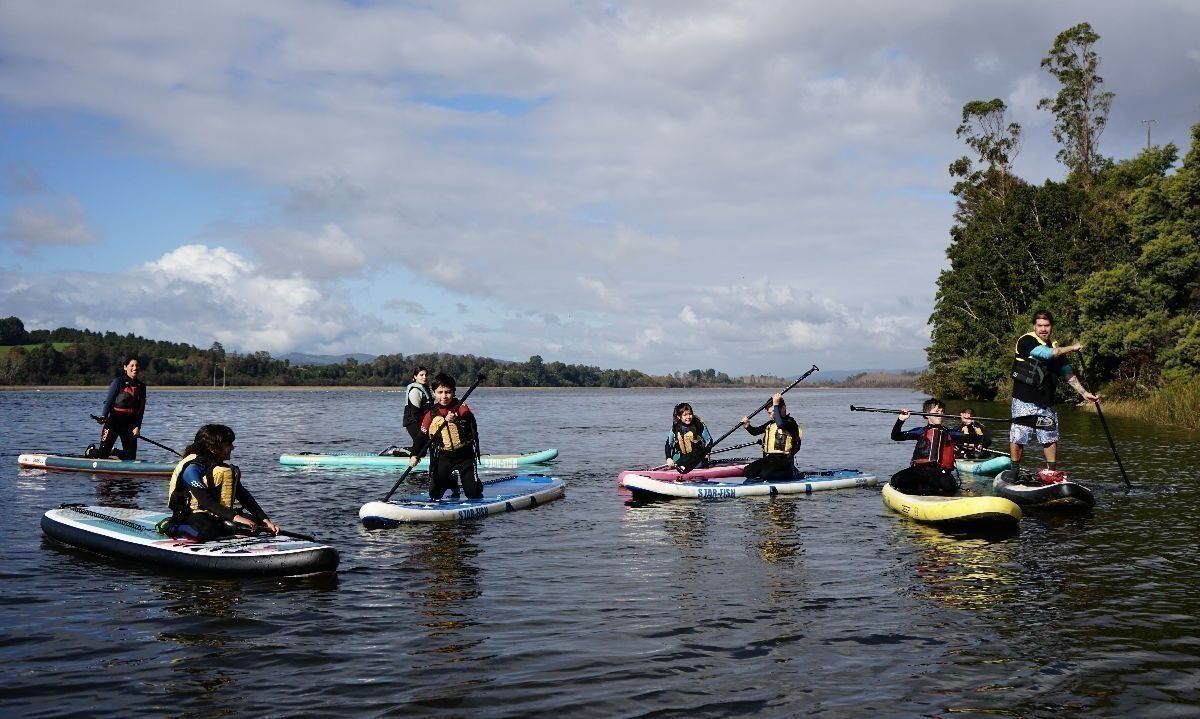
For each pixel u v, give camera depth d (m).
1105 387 38.72
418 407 15.68
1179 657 4.94
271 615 5.93
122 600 6.32
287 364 194.88
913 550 8.02
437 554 7.96
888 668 4.81
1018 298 50.00
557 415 46.66
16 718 4.19
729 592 6.50
